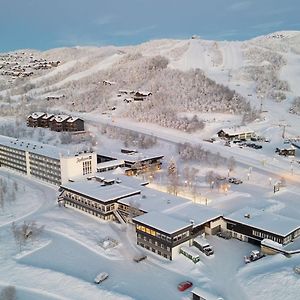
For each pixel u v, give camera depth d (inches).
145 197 4478.3
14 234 3981.3
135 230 4067.4
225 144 7406.5
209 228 3900.1
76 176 5551.2
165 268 3336.6
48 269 3341.5
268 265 3223.4
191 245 3646.7
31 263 3484.3
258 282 2994.6
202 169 6097.4
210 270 3267.7
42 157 5915.4
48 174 5890.8
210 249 3506.4
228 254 3528.5
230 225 3902.6
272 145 7322.8
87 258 3570.4
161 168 6343.5
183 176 5826.8
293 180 5497.1
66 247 3789.4
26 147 6417.3
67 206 4884.4
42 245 3816.4
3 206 4857.3
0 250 3708.2
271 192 5073.8
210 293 2805.1
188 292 2967.5
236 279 3115.2
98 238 3954.2
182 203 4296.3
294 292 2827.3
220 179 5575.8
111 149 7490.2
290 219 3853.3
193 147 6919.3
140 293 2974.9
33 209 4832.7
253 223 3764.8
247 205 4566.9
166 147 7362.2
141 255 3535.9
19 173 6520.7
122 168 5930.1
